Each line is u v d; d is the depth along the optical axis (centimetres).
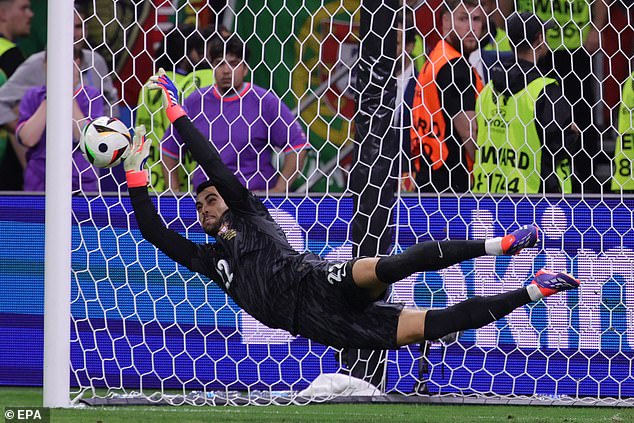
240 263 1702
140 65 3130
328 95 3225
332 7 3222
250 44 3209
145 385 2422
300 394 2300
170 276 2423
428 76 2633
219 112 2580
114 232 2433
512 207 2378
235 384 2403
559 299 2366
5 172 3144
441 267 1582
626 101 2708
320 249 2400
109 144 1756
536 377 2364
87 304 2430
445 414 2098
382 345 1650
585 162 2878
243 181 2573
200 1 3194
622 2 2717
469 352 2370
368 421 1928
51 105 2092
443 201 2381
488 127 2547
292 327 1672
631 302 2359
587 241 2369
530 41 2606
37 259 2480
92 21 3100
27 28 3244
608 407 2245
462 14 2688
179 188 2678
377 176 2359
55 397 2086
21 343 2483
